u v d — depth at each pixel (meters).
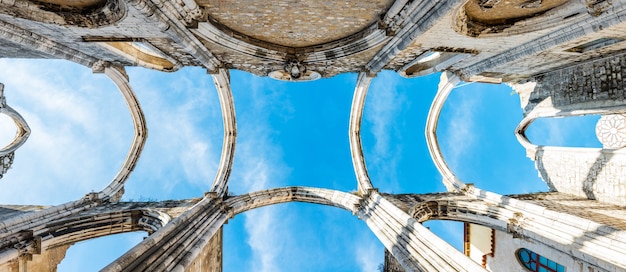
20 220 8.86
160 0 6.54
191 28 7.95
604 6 6.73
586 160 13.70
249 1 7.54
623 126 13.45
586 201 13.09
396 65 12.34
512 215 11.22
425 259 8.27
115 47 10.16
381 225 10.78
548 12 8.06
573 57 11.31
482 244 14.66
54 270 11.34
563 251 9.76
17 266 8.33
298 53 10.63
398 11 7.57
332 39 10.11
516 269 12.70
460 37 8.67
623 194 12.05
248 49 9.91
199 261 9.94
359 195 13.91
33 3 7.13
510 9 8.05
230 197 13.41
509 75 14.54
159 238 8.00
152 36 8.52
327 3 7.67
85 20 7.46
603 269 8.79
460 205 12.80
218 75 12.66
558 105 13.16
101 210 11.63
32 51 10.27
